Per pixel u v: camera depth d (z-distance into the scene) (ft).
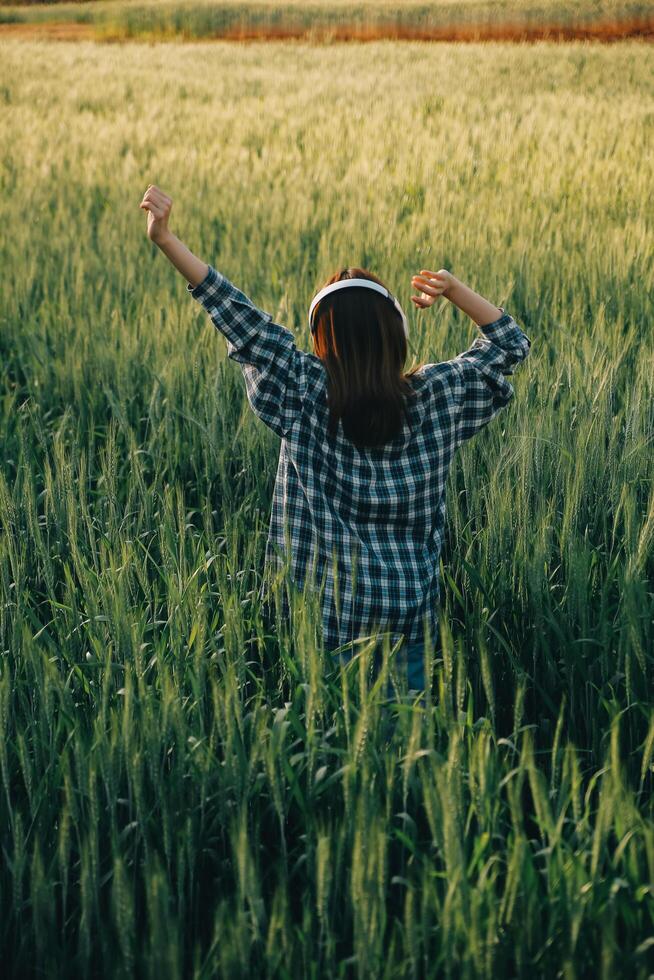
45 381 15.60
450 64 82.64
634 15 112.06
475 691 8.41
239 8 128.77
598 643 7.80
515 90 66.33
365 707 5.92
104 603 7.72
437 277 7.50
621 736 7.57
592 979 5.41
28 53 95.35
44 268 22.38
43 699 6.59
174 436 12.80
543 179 33.30
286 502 7.50
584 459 9.75
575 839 6.17
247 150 41.78
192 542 9.18
